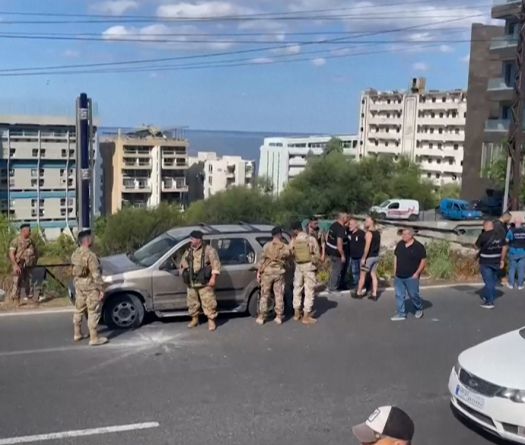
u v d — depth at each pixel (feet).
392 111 412.77
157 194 345.10
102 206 342.03
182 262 34.06
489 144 171.22
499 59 169.37
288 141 494.59
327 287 45.55
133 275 34.27
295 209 187.42
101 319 34.35
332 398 25.31
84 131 44.01
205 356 30.09
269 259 35.32
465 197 204.33
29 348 30.50
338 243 43.50
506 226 48.26
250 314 37.37
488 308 41.57
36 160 292.40
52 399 24.43
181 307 35.32
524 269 48.21
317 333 34.50
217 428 22.22
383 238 123.65
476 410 21.38
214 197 183.11
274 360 29.81
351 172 192.65
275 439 21.49
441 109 380.58
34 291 39.42
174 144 346.95
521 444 21.09
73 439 21.11
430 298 44.11
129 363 28.81
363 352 31.48
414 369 29.19
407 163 224.74
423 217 175.63
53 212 297.74
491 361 22.02
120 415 23.09
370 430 10.75
